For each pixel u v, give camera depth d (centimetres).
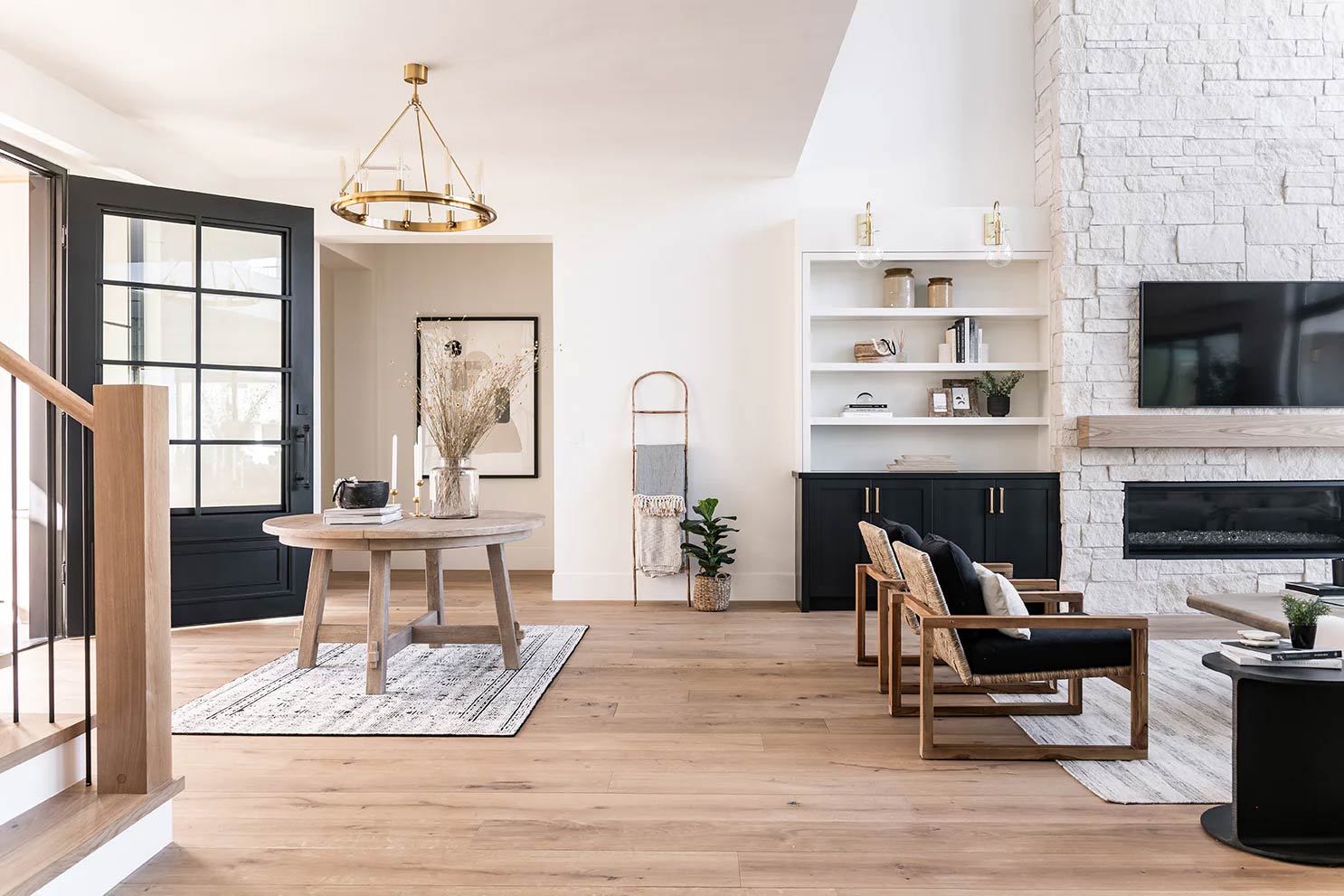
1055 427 562
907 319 596
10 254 469
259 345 514
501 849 227
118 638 218
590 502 595
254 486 512
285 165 555
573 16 358
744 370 590
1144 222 550
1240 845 227
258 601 508
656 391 593
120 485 217
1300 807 230
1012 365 570
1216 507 554
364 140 509
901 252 568
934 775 279
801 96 446
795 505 587
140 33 373
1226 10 549
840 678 396
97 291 457
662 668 413
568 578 595
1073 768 285
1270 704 232
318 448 630
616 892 205
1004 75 592
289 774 279
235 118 474
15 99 400
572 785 270
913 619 359
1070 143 551
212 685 381
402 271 745
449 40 380
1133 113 550
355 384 739
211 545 492
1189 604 403
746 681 391
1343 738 231
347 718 333
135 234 473
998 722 333
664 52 393
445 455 400
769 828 240
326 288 736
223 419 502
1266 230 549
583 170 570
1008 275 596
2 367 209
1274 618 347
